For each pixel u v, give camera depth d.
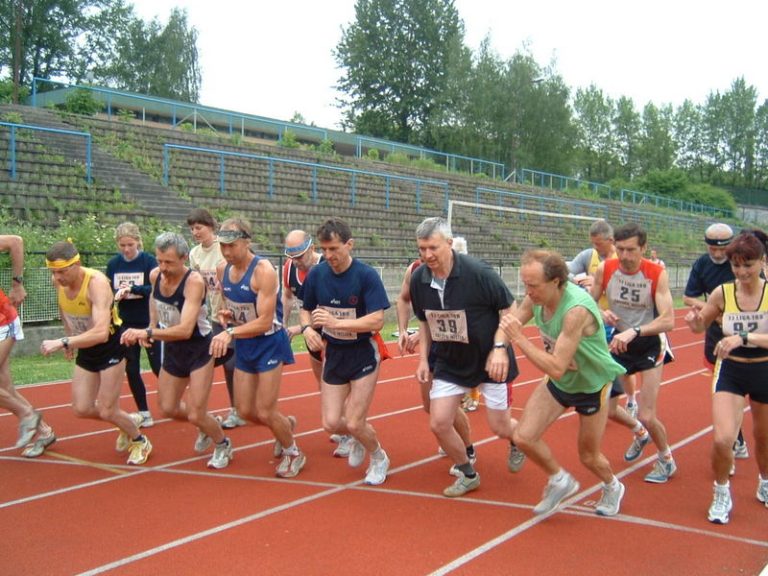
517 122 51.00
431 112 53.84
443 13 56.12
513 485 5.26
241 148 23.61
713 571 3.82
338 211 21.36
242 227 5.13
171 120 31.11
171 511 4.67
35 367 10.02
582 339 4.14
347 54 56.62
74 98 25.25
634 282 5.40
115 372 5.55
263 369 5.21
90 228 12.59
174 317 5.50
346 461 5.88
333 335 5.12
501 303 4.68
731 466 4.50
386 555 4.00
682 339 15.93
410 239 21.86
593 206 35.91
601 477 4.59
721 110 80.12
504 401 4.95
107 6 46.31
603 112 72.69
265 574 3.76
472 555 4.01
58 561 3.90
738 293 4.56
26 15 42.78
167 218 15.88
